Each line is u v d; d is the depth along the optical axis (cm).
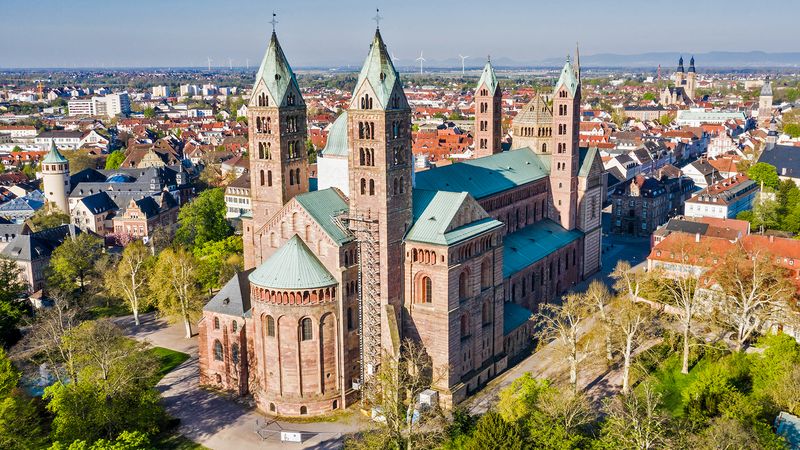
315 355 10938
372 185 10919
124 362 10469
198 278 14775
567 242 16400
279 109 11912
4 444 9138
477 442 8550
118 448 8281
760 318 12669
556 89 16562
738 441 8462
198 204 19138
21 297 16662
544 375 12269
